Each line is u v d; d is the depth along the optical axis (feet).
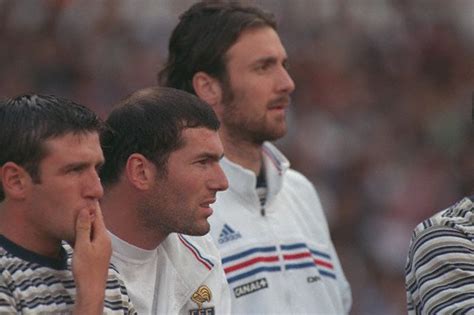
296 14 135.54
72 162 35.70
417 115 133.18
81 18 125.80
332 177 121.49
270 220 53.57
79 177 35.99
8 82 121.19
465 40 142.41
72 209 35.81
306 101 128.88
